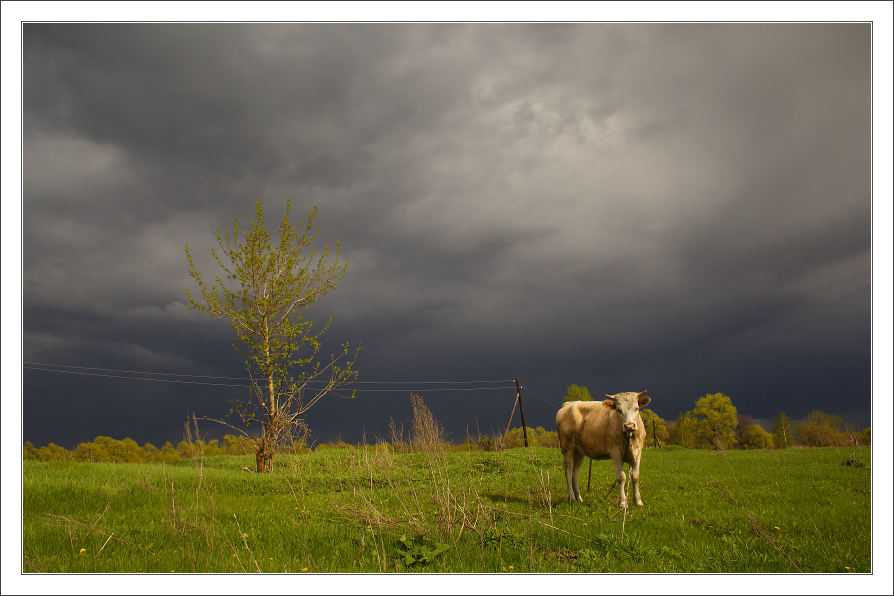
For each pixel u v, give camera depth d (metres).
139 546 6.73
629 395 9.65
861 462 15.29
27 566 6.08
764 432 58.53
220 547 6.85
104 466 14.98
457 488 10.95
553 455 19.12
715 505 9.66
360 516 8.05
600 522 8.12
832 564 6.09
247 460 20.19
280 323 19.05
